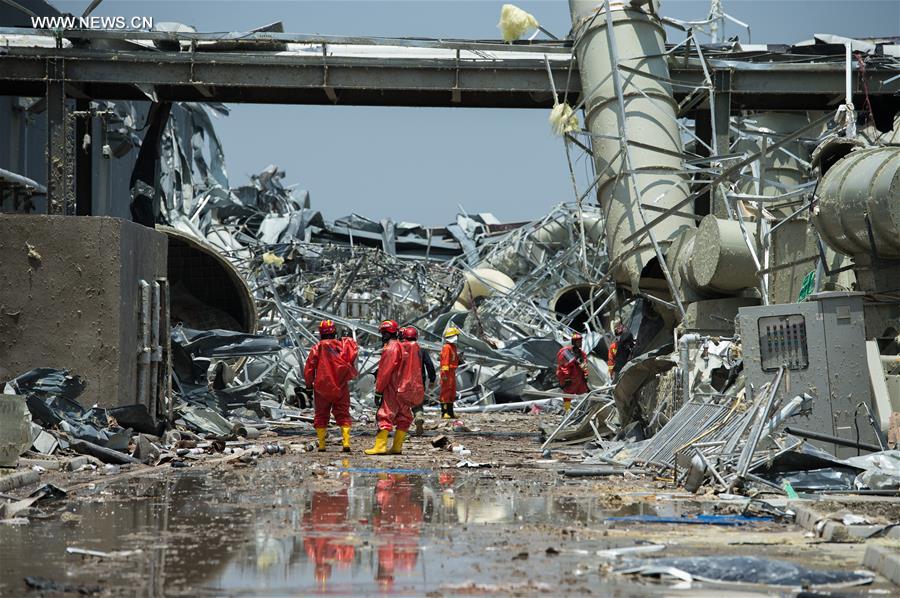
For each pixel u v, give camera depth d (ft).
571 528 40.73
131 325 82.02
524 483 59.52
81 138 135.85
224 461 71.67
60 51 124.36
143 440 71.31
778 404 60.03
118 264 79.46
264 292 196.85
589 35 122.52
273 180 306.35
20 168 147.64
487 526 41.29
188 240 151.23
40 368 77.56
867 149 72.64
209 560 33.17
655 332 116.88
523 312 228.22
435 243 321.52
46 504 47.47
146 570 31.45
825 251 83.61
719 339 79.66
